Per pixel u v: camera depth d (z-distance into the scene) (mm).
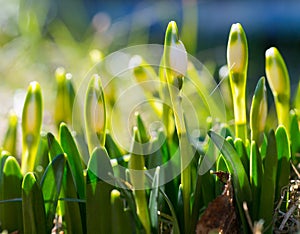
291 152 527
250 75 1271
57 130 538
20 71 1137
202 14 1805
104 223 467
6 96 1042
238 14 1779
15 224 479
